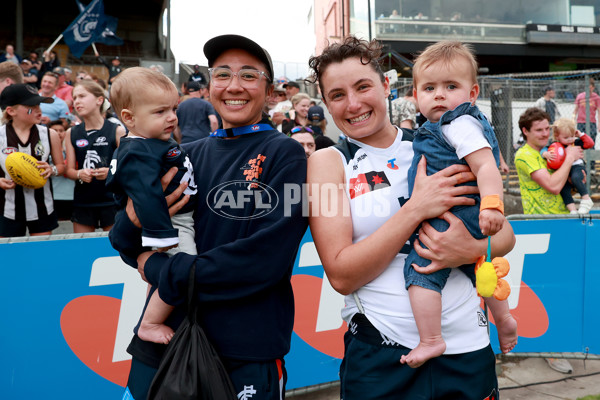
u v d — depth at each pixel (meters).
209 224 1.51
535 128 3.66
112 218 3.83
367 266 1.43
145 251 1.54
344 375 1.59
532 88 9.82
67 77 8.01
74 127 3.80
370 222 1.52
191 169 1.58
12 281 2.27
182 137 5.13
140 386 1.51
